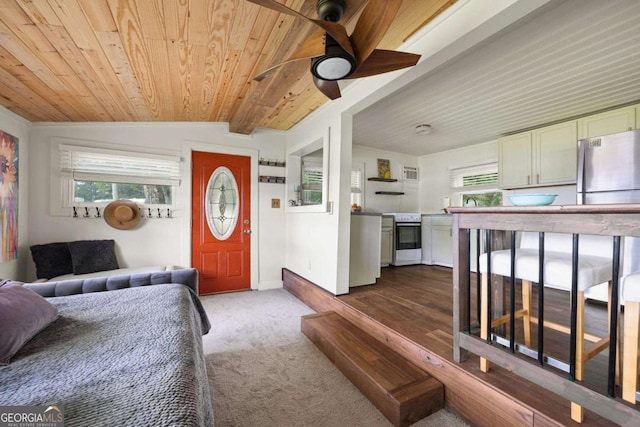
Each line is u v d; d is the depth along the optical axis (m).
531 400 1.29
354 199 5.14
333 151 3.04
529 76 2.43
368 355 1.96
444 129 3.95
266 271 4.24
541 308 1.24
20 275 2.79
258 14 1.55
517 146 3.86
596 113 3.16
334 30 1.22
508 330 1.93
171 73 2.21
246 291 4.06
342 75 1.53
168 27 1.63
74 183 3.16
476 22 1.55
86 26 1.56
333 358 2.12
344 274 3.00
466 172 4.99
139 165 3.46
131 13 1.48
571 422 1.15
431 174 5.57
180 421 0.71
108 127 3.31
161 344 1.13
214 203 3.90
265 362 2.14
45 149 3.00
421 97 2.88
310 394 1.76
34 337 1.18
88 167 3.21
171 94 2.65
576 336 1.19
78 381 0.87
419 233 5.05
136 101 2.74
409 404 1.49
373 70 1.59
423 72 2.04
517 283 2.86
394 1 1.14
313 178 4.62
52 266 2.83
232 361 2.15
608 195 2.68
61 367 0.95
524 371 1.26
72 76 2.11
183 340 1.18
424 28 1.83
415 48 1.93
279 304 3.49
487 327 1.47
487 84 2.58
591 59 2.16
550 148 3.52
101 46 1.76
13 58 1.81
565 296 2.99
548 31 1.83
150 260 3.50
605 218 1.01
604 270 1.33
